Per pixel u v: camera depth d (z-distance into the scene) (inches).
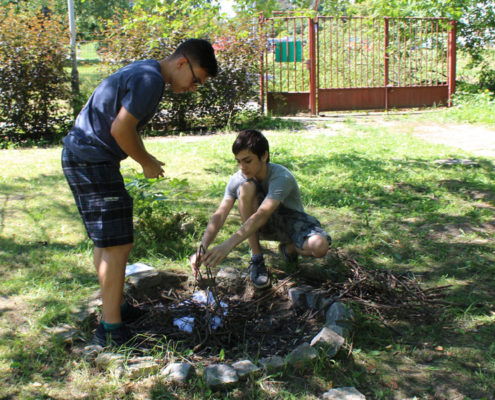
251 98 470.6
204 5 334.0
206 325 114.2
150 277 138.6
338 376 100.3
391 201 218.8
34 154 340.5
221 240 175.6
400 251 164.7
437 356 106.7
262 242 173.2
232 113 460.1
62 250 166.1
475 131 416.8
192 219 189.2
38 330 115.6
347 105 525.0
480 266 151.9
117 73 105.9
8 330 116.5
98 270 109.1
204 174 270.8
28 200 221.9
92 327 120.6
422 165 285.0
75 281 142.4
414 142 363.9
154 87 100.4
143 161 108.7
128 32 421.1
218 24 432.5
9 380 99.0
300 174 267.0
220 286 140.4
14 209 208.8
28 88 394.9
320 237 131.5
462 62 741.9
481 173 265.4
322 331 109.2
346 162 294.7
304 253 134.9
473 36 611.5
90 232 107.6
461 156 311.3
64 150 108.1
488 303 128.7
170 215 187.0
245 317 121.8
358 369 102.4
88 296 133.0
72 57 426.0
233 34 446.6
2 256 159.9
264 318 125.3
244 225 122.2
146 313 124.9
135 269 144.4
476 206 210.7
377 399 94.3
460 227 186.1
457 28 604.7
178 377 97.9
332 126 454.6
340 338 107.7
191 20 342.3
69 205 215.6
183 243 172.7
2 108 395.5
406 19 531.8
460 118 470.3
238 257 162.1
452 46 544.7
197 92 440.1
